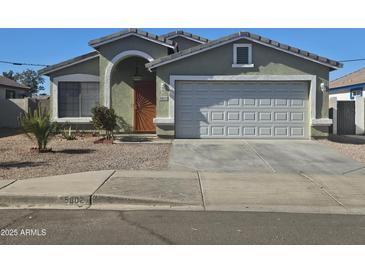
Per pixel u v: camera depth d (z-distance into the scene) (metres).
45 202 8.10
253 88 17.06
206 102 17.06
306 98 17.08
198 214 7.38
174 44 18.48
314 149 14.53
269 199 8.38
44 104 25.86
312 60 16.67
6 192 8.32
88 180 9.59
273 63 16.81
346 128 21.84
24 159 12.45
